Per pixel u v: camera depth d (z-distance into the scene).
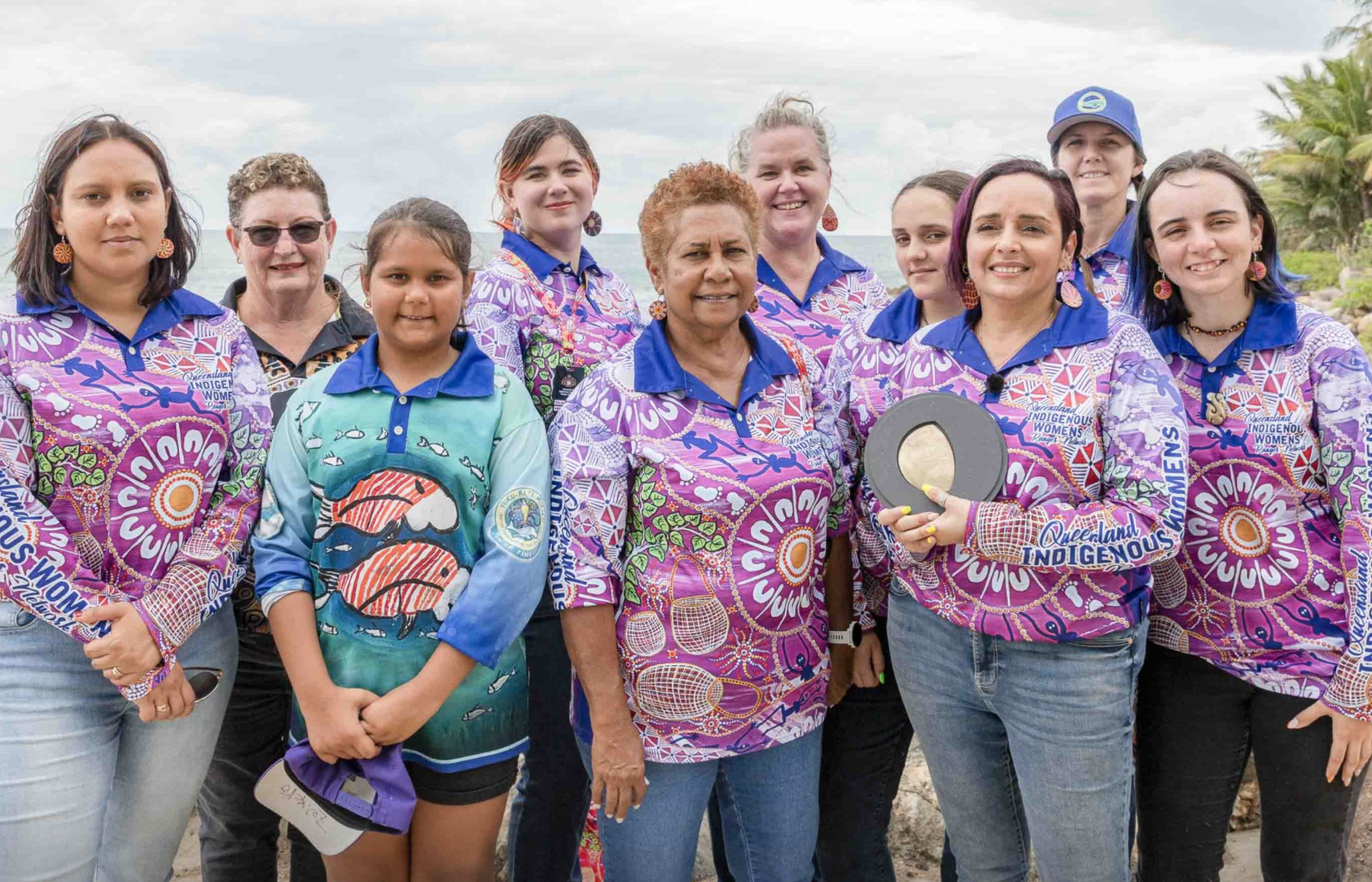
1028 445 2.61
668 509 2.68
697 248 2.65
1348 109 38.31
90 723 2.67
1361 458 2.57
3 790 2.54
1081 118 4.11
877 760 3.29
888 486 2.71
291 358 3.48
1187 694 2.88
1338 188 38.66
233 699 3.21
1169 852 2.98
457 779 2.71
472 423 2.72
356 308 3.61
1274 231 2.69
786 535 2.73
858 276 3.93
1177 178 2.72
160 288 2.79
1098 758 2.61
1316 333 2.66
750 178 3.80
